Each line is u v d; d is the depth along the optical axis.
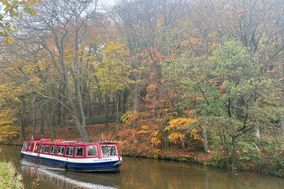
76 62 36.34
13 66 36.34
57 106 56.50
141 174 25.89
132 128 38.06
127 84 39.62
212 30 36.84
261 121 25.30
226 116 25.62
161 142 35.34
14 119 55.16
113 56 39.75
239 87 24.34
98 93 53.22
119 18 44.25
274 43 33.41
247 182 22.11
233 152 26.02
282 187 20.56
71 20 35.94
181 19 41.03
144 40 39.53
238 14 31.88
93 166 26.83
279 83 28.72
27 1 6.77
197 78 26.41
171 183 22.50
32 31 32.22
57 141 33.28
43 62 40.66
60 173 27.05
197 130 31.03
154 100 34.59
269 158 24.78
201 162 29.67
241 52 25.12
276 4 32.56
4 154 41.06
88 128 50.16
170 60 32.84
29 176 25.64
